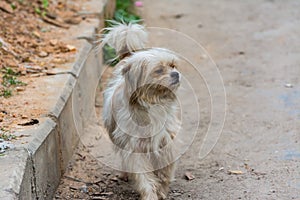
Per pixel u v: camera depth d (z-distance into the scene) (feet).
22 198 17.30
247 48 39.55
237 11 49.06
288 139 26.00
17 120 21.30
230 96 31.45
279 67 35.60
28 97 23.48
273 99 30.78
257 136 26.53
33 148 19.12
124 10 45.55
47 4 35.12
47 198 20.42
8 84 24.77
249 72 35.06
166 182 21.49
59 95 23.67
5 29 30.35
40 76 25.95
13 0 33.91
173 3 51.75
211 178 22.93
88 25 33.88
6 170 17.47
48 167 20.62
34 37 30.86
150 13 48.29
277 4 50.52
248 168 23.54
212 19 46.96
